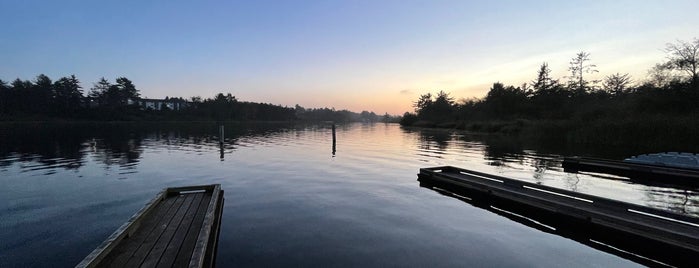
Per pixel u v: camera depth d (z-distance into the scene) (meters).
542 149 23.52
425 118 85.81
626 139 24.33
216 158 18.05
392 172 13.82
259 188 10.48
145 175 12.72
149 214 6.92
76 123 78.25
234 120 121.31
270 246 5.79
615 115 30.44
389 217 7.55
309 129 65.31
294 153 20.88
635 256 5.75
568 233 6.78
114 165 15.27
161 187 10.66
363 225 6.96
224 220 7.20
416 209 8.27
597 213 6.58
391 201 9.02
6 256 5.55
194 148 23.59
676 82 29.05
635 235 5.98
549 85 52.41
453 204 8.83
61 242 6.14
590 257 5.64
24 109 80.06
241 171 13.74
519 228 7.01
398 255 5.49
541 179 12.74
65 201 8.92
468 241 6.20
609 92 49.03
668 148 21.69
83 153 19.94
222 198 8.88
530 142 29.41
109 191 10.10
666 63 31.66
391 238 6.25
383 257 5.40
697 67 29.39
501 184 10.19
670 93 28.70
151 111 104.25
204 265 4.89
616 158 18.53
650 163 14.09
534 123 36.19
